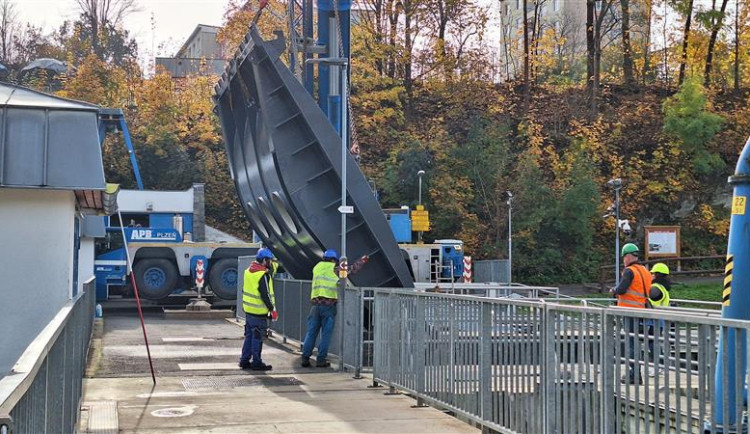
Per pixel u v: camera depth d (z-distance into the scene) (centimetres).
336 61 1786
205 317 2544
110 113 2953
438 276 2795
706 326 505
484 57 5362
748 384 464
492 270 3525
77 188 1016
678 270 4138
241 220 4847
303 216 1551
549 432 695
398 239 2878
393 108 5062
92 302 1781
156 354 1545
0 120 1004
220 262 2848
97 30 6431
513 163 4600
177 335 1934
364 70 5091
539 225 4266
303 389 1148
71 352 698
